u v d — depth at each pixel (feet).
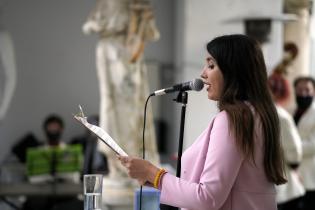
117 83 21.43
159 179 8.23
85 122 8.70
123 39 21.58
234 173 7.88
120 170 21.70
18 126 29.37
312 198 19.93
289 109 22.26
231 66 8.27
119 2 21.44
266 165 8.16
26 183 22.03
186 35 27.37
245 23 25.84
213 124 8.30
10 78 26.25
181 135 9.15
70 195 22.44
